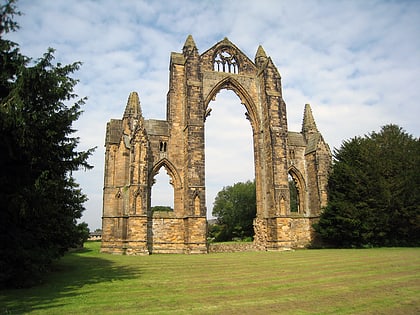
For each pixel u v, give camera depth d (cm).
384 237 4922
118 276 2055
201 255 3897
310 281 1753
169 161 4784
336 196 5231
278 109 5209
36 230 1788
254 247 5109
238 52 5588
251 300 1308
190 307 1200
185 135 4788
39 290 1577
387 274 1952
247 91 5438
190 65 4906
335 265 2469
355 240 4984
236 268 2422
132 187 4278
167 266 2623
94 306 1226
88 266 2680
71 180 1962
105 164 5088
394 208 4725
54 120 1619
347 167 5112
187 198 4481
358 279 1788
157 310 1158
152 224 4544
